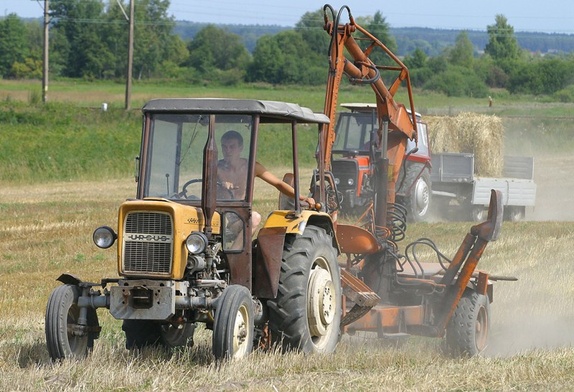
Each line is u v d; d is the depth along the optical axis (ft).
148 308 69.15
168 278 69.10
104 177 307.58
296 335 75.46
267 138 333.83
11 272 136.36
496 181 208.54
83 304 71.92
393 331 90.94
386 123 102.47
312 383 64.18
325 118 85.20
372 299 84.74
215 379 64.80
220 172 73.72
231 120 73.77
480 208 208.64
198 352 77.25
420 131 193.16
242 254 72.95
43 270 138.21
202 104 73.82
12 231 175.52
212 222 72.28
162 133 74.74
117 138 346.95
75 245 160.76
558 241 164.86
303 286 75.41
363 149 182.91
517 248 156.35
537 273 132.87
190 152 74.08
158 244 69.26
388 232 98.17
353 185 176.55
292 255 75.92
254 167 73.41
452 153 206.90
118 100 611.47
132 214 69.92
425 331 93.25
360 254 97.40
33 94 458.09
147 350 75.61
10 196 240.12
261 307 74.64
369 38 99.45
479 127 225.97
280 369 69.15
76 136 347.15
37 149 317.42
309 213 77.41
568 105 638.53
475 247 93.66
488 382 67.26
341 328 84.99
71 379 65.10
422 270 97.09
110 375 65.21
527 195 213.25
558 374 70.95
